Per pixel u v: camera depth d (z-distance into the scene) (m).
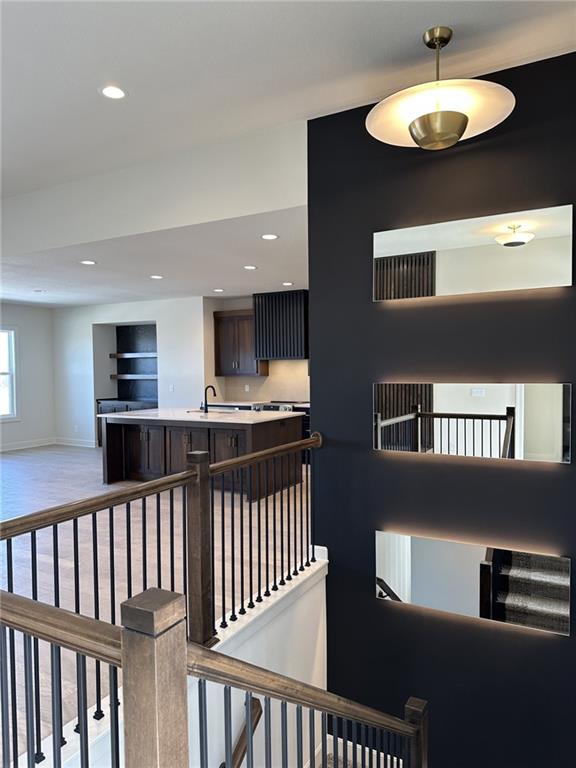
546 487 2.90
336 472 3.50
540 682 2.96
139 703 0.90
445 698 3.22
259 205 3.65
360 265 3.36
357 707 1.80
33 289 7.47
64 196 4.52
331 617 3.55
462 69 2.83
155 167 4.05
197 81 2.85
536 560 2.95
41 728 2.04
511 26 2.45
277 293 7.84
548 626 2.93
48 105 3.08
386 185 3.25
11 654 1.64
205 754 1.11
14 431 9.19
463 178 3.04
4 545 4.20
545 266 2.86
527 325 2.92
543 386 2.89
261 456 2.98
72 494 5.78
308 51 2.60
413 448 3.25
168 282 6.87
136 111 3.19
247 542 4.09
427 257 3.16
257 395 8.70
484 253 3.00
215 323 8.66
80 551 4.03
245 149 3.69
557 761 2.93
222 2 2.20
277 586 3.15
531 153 2.86
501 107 2.31
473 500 3.10
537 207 2.86
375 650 3.41
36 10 2.21
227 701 1.23
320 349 3.51
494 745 3.10
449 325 3.12
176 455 6.13
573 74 2.75
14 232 4.84
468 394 3.09
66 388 9.80
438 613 3.22
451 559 3.16
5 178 4.35
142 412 6.58
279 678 1.37
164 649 0.89
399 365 3.28
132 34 2.40
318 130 3.43
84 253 4.90
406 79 2.91
